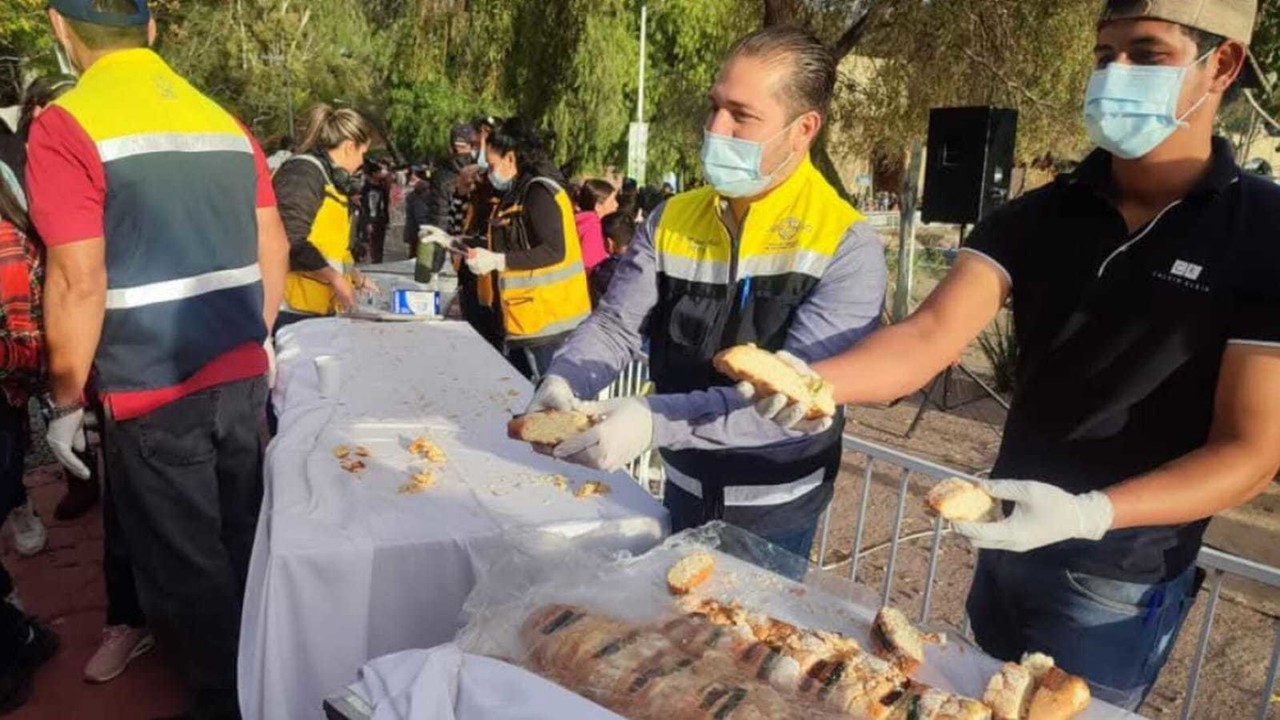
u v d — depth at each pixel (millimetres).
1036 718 1180
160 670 2965
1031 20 10039
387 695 1227
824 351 1879
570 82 14477
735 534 1709
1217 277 1423
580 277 4801
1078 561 1614
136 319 2213
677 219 2139
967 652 1362
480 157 6883
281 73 22734
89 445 3834
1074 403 1592
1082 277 1581
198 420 2340
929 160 7348
